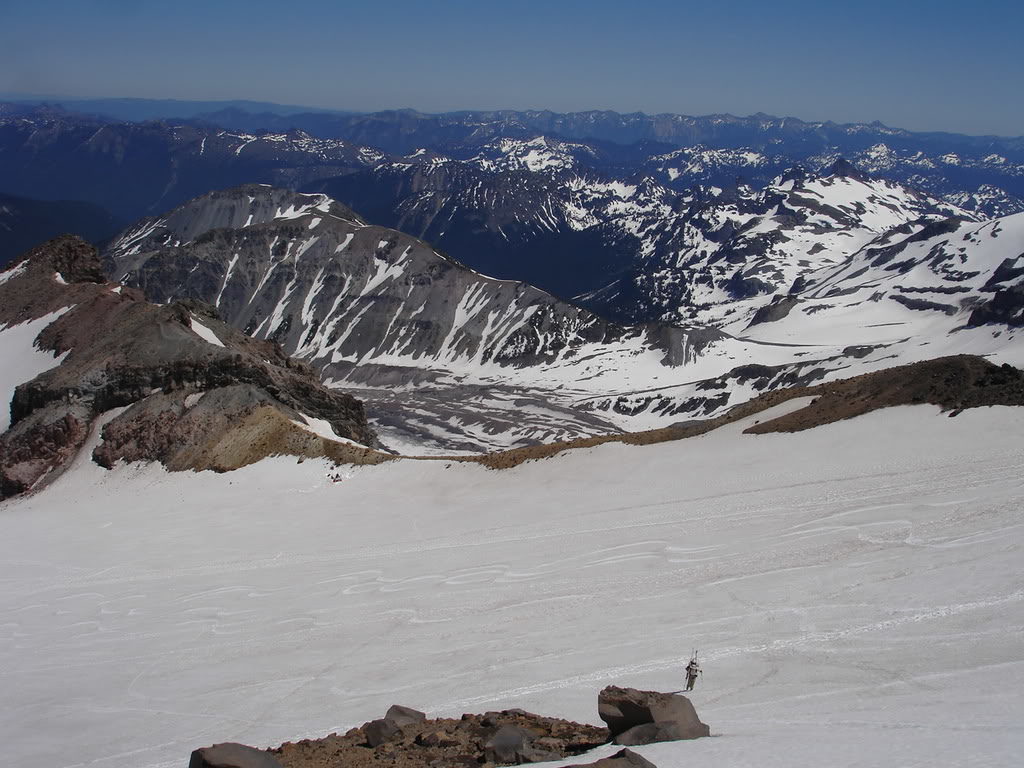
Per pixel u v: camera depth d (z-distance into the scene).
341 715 35.62
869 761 18.22
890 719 23.78
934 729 21.36
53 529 85.25
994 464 55.00
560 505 68.44
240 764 19.53
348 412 116.62
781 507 56.22
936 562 41.97
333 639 48.09
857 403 71.62
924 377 70.25
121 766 34.28
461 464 83.50
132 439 100.25
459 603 50.47
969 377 67.88
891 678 30.12
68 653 53.00
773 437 70.38
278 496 86.25
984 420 61.97
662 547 53.38
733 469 66.38
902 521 48.91
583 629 41.94
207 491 89.88
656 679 33.59
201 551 74.00
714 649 36.22
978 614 35.19
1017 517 45.72
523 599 48.88
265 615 55.00
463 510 73.12
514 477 77.75
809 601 40.25
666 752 20.58
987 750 18.33
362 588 57.16
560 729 26.14
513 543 61.06
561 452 79.75
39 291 151.62
